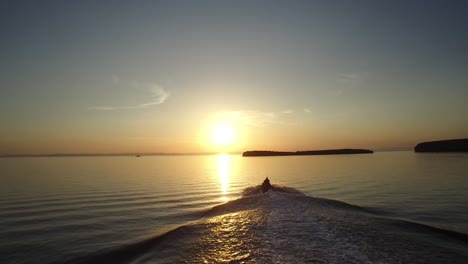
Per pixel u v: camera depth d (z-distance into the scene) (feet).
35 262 37.45
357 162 257.34
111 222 57.16
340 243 37.29
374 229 43.47
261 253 34.83
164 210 68.03
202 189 101.86
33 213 64.85
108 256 38.93
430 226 45.88
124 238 46.60
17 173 175.52
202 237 42.86
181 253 37.37
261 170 191.83
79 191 96.94
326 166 211.61
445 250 35.22
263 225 46.96
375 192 86.48
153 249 40.01
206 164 317.01
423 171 148.97
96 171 195.42
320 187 98.73
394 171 154.40
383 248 35.45
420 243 37.50
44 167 246.47
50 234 49.14
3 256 39.34
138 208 70.33
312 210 56.90
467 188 90.02
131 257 38.19
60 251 41.06
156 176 155.43
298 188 96.37
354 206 64.03
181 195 88.94
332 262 31.19
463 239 39.83
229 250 36.73
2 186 110.01
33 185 113.50
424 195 79.41
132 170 207.10
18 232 50.26
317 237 39.86
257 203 66.90
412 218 54.54
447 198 74.38
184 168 235.40
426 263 31.35
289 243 37.76
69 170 205.46
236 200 73.56
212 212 62.59
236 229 45.68
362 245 36.47
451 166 176.04
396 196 78.84
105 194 90.68
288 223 47.47
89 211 67.00
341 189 93.71
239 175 157.79
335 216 52.01
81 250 41.29
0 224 55.67
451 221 52.08
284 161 328.90
